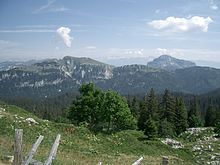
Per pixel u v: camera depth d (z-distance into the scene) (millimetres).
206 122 116250
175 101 101875
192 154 57844
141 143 53844
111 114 72562
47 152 28109
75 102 77812
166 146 56781
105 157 36031
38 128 40031
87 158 32500
